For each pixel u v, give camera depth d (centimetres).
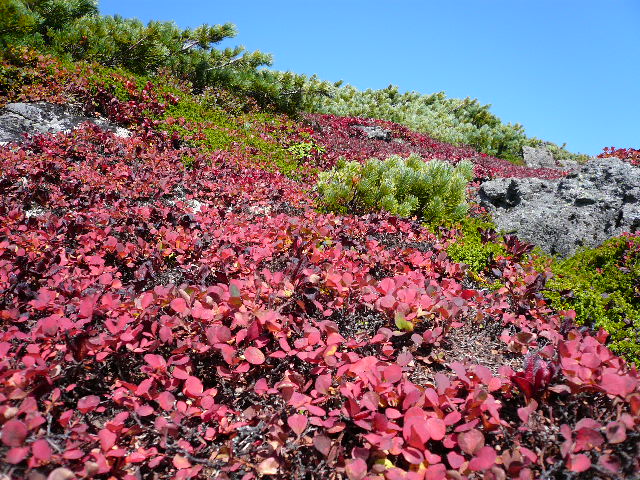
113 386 224
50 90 881
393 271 438
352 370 222
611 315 431
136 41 1277
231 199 661
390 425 186
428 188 774
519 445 191
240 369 224
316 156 1209
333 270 327
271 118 1502
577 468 162
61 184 554
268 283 307
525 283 399
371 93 3547
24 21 924
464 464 174
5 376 188
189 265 366
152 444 201
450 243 594
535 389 215
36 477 148
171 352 251
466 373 229
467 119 3644
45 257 345
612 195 786
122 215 468
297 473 190
